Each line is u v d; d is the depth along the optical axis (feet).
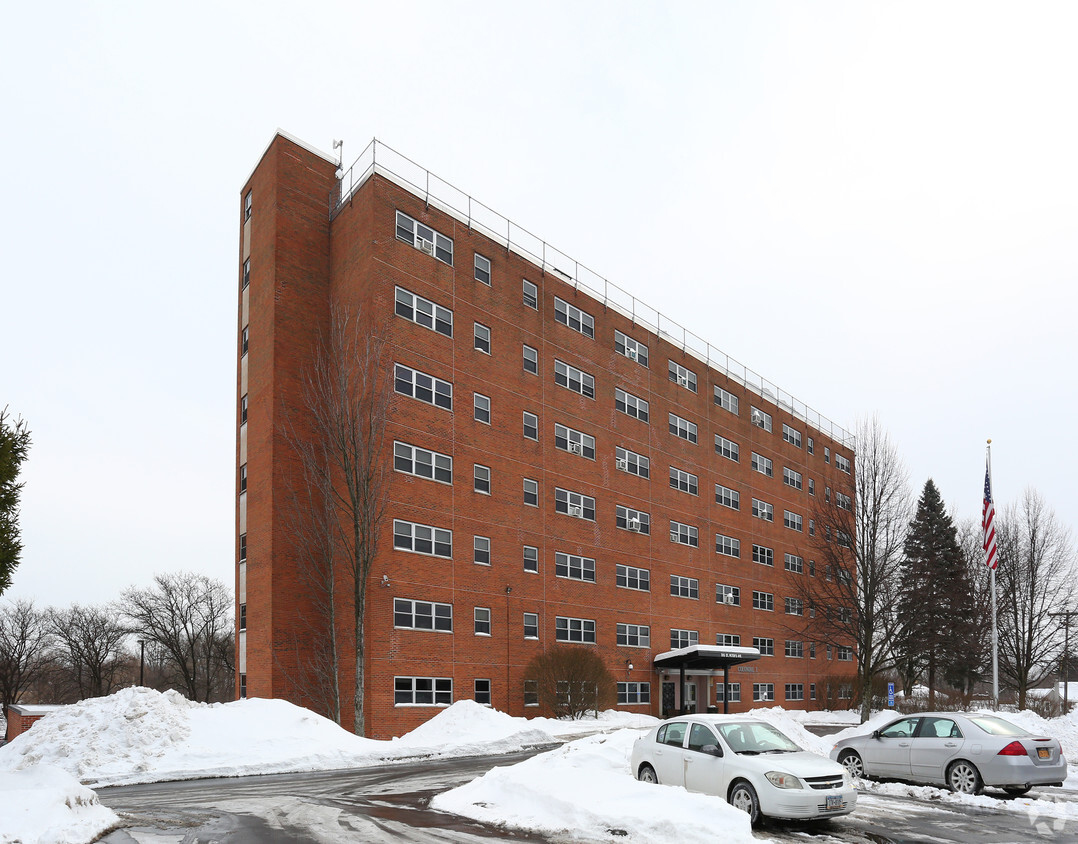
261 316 114.93
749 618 176.35
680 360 167.73
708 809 34.76
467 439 115.03
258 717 77.25
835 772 38.75
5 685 230.89
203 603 236.22
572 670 117.19
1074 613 158.81
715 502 172.04
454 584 108.99
